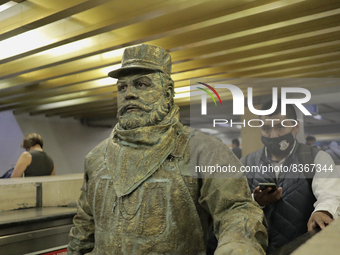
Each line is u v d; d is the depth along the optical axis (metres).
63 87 5.32
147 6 2.49
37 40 3.19
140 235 1.01
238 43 3.19
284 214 1.35
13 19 2.71
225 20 2.65
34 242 1.67
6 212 1.81
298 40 3.19
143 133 1.10
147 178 1.06
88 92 5.60
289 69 3.89
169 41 3.21
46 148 8.46
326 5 2.44
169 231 1.01
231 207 0.99
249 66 3.84
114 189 1.09
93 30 2.79
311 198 1.34
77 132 9.11
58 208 1.97
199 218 1.05
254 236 0.89
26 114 8.13
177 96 5.52
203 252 1.05
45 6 2.51
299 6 2.48
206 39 3.01
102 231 1.08
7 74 4.19
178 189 1.04
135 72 1.16
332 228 0.52
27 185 1.96
